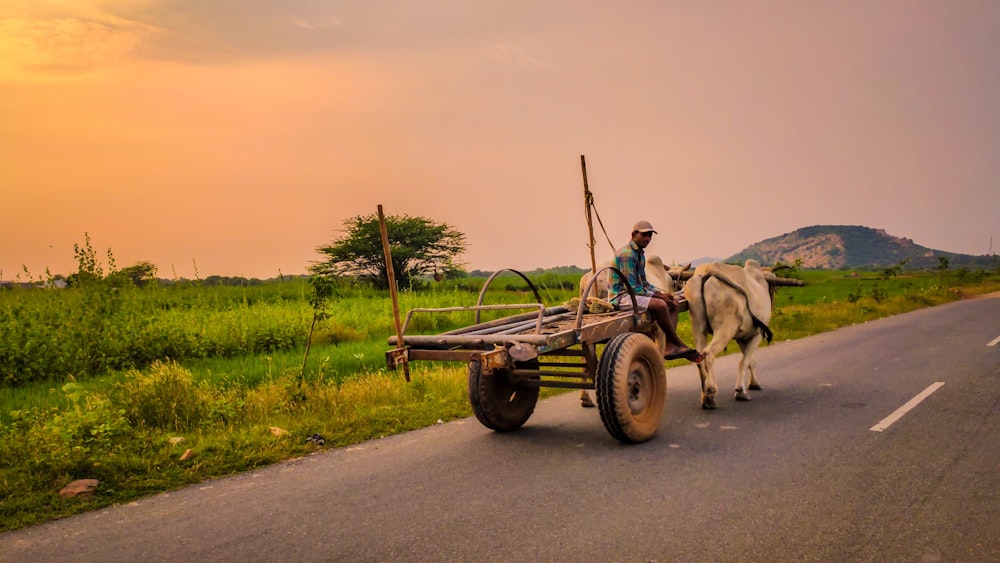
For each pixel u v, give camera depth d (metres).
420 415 8.59
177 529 4.99
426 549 4.48
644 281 8.60
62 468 6.18
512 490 5.64
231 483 6.10
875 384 10.03
